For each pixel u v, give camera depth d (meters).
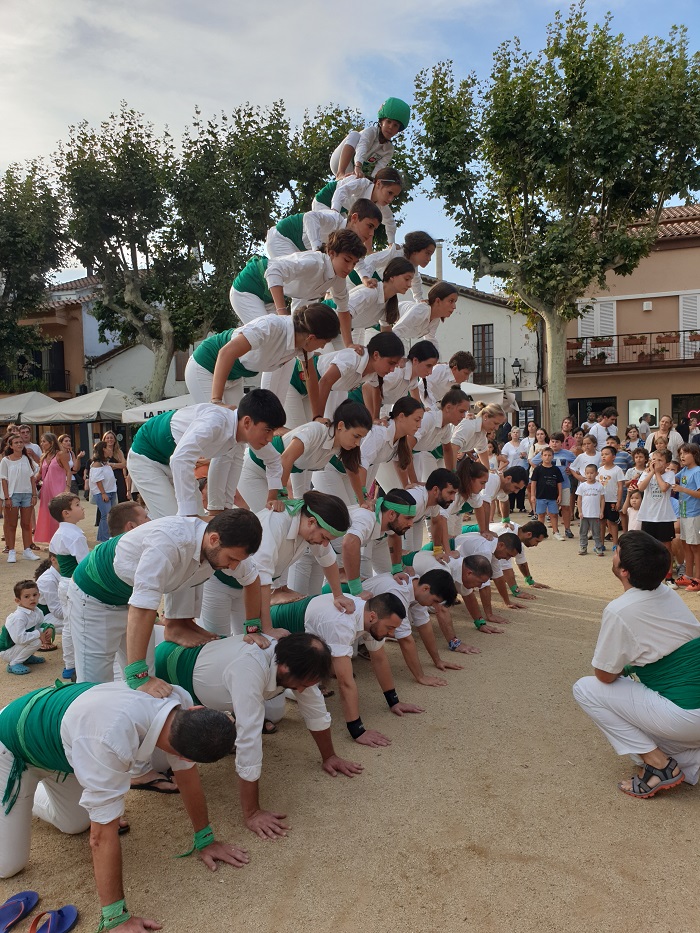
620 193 16.47
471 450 7.31
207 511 4.13
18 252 20.72
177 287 21.00
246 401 3.59
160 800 3.49
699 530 7.55
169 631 3.67
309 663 3.23
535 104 15.41
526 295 17.20
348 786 3.53
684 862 2.86
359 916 2.59
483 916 2.57
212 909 2.63
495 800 3.38
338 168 6.36
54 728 2.65
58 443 10.48
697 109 15.28
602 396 24.45
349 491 5.54
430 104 16.31
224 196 19.62
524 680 4.96
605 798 3.38
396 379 5.55
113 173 19.92
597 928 2.50
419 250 5.65
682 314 23.41
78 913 2.63
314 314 4.08
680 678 3.32
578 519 12.95
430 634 5.20
